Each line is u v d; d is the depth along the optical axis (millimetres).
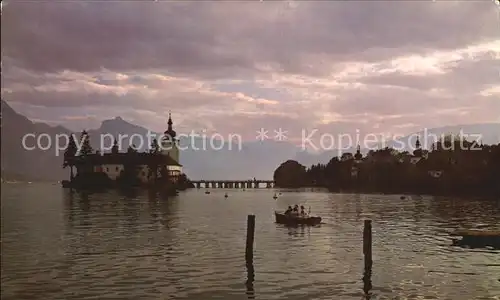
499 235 38156
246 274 29094
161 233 48875
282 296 24562
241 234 47719
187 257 34656
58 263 32719
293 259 33719
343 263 32375
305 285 26688
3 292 25438
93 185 134750
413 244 40344
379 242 41562
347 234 46719
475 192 77688
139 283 27109
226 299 24062
